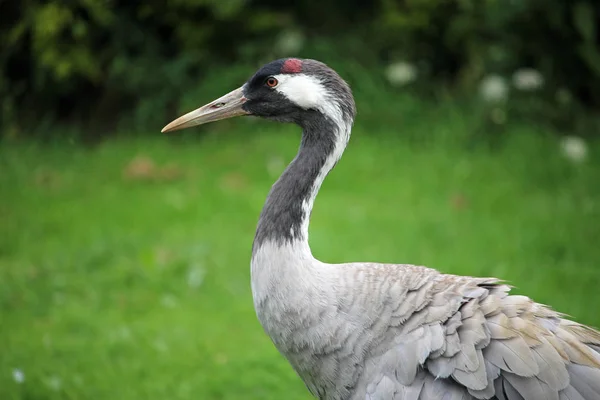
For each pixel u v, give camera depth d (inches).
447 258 415.2
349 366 224.8
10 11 612.4
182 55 620.7
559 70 574.2
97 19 593.3
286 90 243.4
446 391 212.1
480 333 212.2
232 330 369.4
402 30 626.5
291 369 335.9
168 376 331.9
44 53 592.4
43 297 396.2
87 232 466.3
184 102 601.0
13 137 610.5
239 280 414.0
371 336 222.2
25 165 559.5
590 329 223.0
